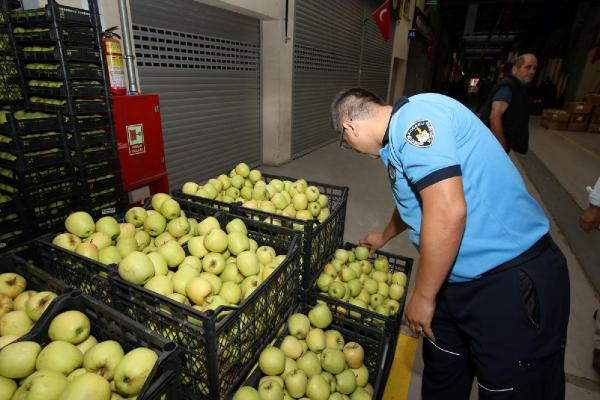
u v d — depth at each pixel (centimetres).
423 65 1755
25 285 130
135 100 231
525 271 113
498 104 333
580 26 1559
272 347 140
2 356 94
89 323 109
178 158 404
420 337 224
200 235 165
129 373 90
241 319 113
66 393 85
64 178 177
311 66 634
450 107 110
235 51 466
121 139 226
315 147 725
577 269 308
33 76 181
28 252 162
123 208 209
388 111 123
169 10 349
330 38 689
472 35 3006
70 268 132
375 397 142
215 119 454
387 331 158
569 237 362
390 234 201
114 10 276
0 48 184
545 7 1823
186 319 103
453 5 1956
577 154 794
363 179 546
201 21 395
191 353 103
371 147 130
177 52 370
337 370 150
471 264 117
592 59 1312
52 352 97
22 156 157
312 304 176
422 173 96
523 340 115
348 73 829
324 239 186
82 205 187
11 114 151
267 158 583
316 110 694
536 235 117
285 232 158
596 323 196
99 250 141
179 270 136
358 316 178
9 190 174
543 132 1136
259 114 553
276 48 514
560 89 1719
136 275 120
